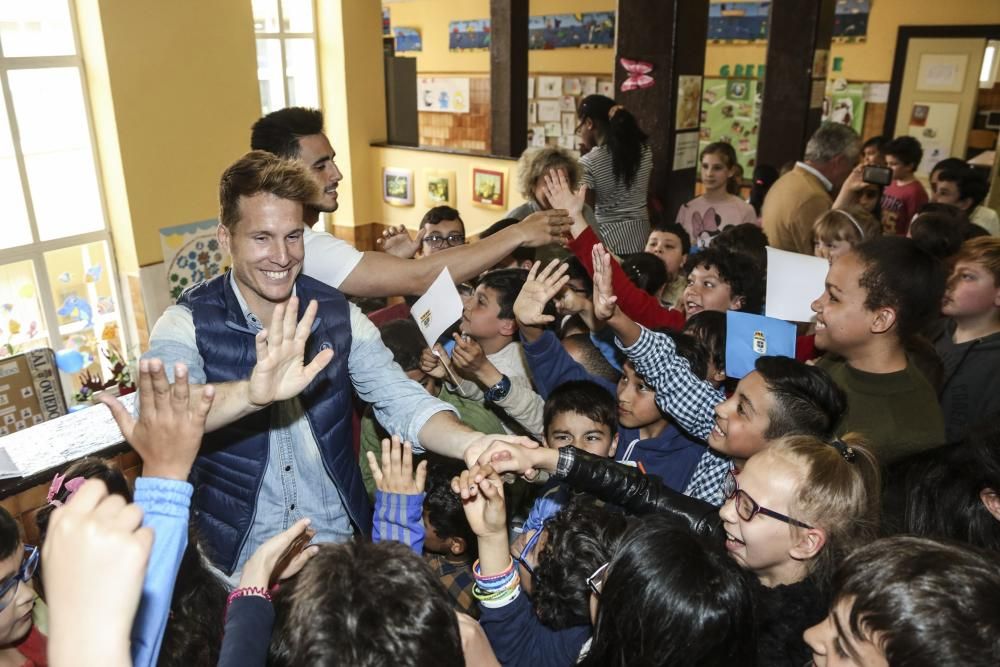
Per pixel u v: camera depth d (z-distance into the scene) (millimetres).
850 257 1725
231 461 1396
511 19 5098
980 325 2244
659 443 1868
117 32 4039
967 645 801
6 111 3842
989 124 7617
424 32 10203
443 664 856
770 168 5145
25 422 2975
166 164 4402
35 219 4051
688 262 3189
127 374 4305
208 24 4453
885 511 1538
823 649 947
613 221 3814
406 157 5844
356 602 851
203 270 4715
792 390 1484
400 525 1375
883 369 1736
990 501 1345
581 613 1226
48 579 578
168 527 809
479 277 2562
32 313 4160
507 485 1972
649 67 4516
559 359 2012
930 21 7648
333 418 1447
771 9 5406
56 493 1475
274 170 1296
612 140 3689
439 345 2068
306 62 5766
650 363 1759
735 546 1293
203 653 1145
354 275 1706
